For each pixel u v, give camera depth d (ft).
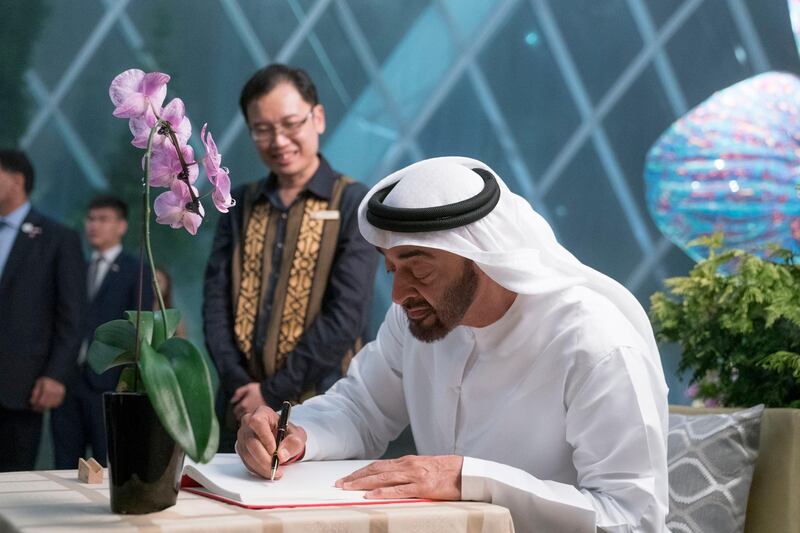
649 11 30.09
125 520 4.83
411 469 5.74
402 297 6.42
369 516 4.97
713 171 23.38
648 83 30.19
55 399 15.70
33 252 15.90
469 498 5.73
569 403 6.56
